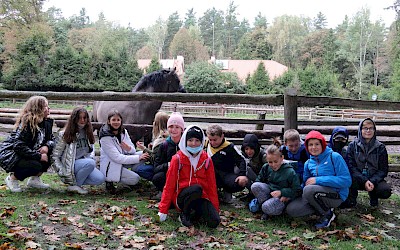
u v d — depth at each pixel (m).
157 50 75.50
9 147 4.59
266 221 4.11
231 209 4.46
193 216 3.99
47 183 5.28
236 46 87.31
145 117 6.07
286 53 66.19
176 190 3.90
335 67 57.19
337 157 3.98
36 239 3.33
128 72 32.53
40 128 4.63
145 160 4.86
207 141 4.62
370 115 20.27
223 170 4.54
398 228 4.12
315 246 3.50
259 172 4.47
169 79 6.34
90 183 4.81
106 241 3.40
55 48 33.31
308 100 5.30
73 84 31.06
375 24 59.38
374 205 4.70
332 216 4.01
